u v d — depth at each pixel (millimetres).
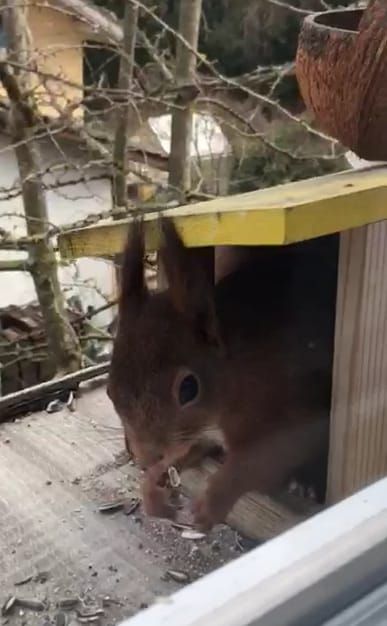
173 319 248
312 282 260
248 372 253
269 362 255
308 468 253
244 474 250
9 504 261
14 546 241
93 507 259
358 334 249
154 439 243
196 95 519
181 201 522
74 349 539
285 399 256
